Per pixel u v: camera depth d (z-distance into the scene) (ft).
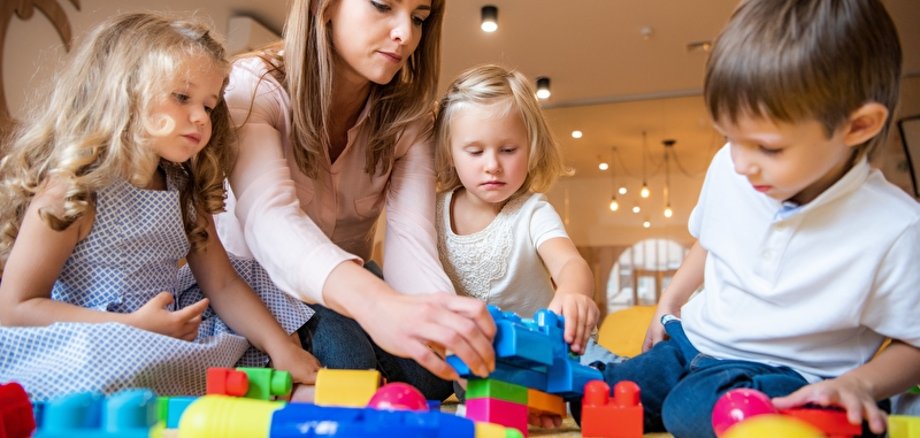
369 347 3.80
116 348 2.93
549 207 4.31
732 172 2.97
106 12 9.90
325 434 1.68
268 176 3.24
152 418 1.66
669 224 21.93
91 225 3.26
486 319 2.24
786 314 2.71
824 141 2.24
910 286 2.48
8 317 3.00
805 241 2.63
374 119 4.00
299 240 2.84
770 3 2.27
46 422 1.60
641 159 20.22
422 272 3.71
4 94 8.21
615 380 3.01
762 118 2.21
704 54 12.55
